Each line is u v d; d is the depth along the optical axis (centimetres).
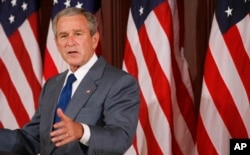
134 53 805
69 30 516
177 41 827
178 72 827
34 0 895
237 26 757
